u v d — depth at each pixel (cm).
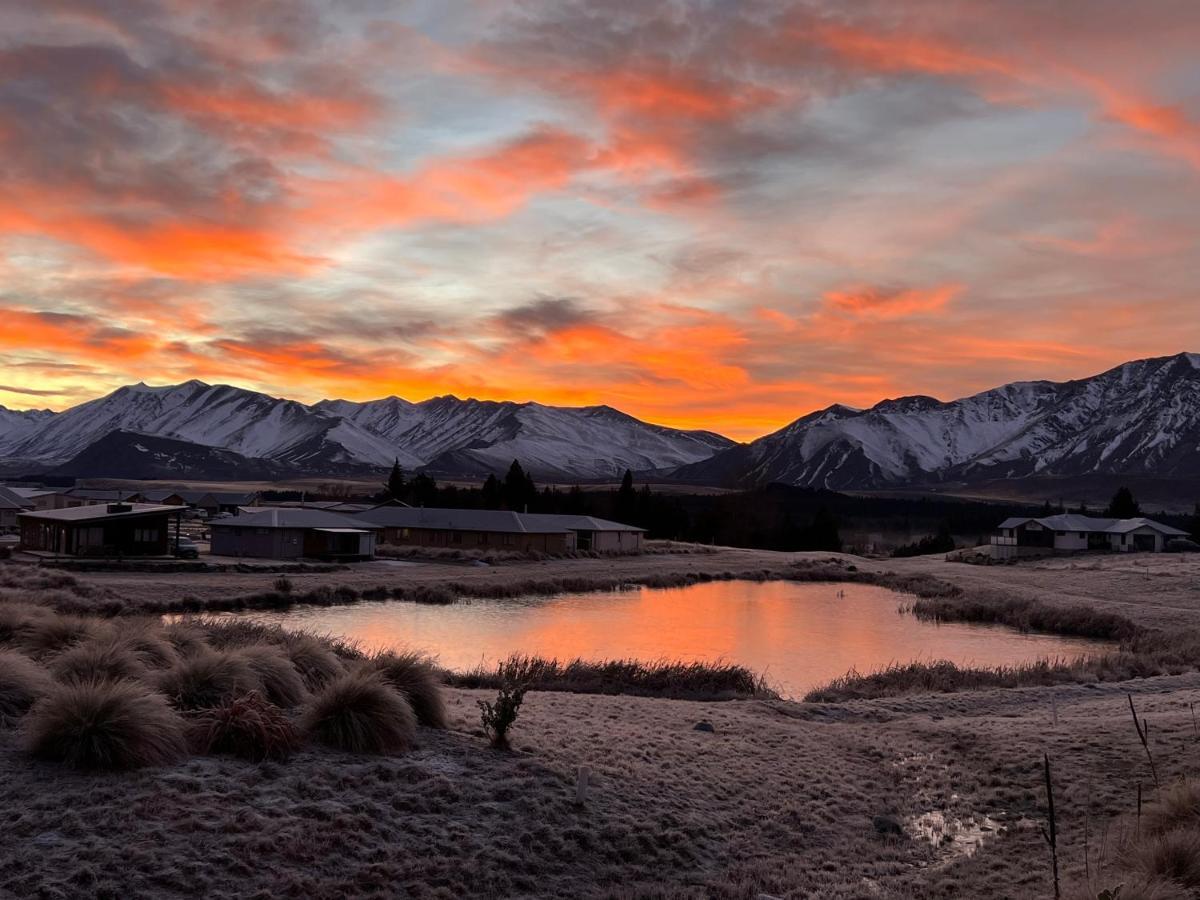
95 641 1670
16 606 1948
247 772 1303
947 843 1554
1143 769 1819
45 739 1236
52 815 1096
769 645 4625
